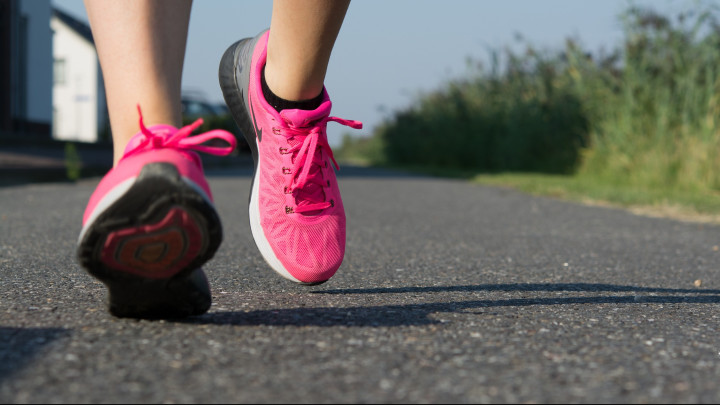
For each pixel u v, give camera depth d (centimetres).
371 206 432
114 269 96
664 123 630
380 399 80
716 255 243
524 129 1085
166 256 95
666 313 135
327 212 140
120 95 107
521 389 85
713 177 558
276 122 134
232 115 150
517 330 115
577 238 288
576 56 822
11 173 577
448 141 1406
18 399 76
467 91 1384
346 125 138
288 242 137
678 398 83
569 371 92
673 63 674
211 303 121
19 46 1158
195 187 90
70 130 2073
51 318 112
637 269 205
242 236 261
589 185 641
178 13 110
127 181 88
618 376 91
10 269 169
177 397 78
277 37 125
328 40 122
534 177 872
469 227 323
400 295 147
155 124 106
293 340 103
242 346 98
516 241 272
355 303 135
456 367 93
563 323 122
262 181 139
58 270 169
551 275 187
